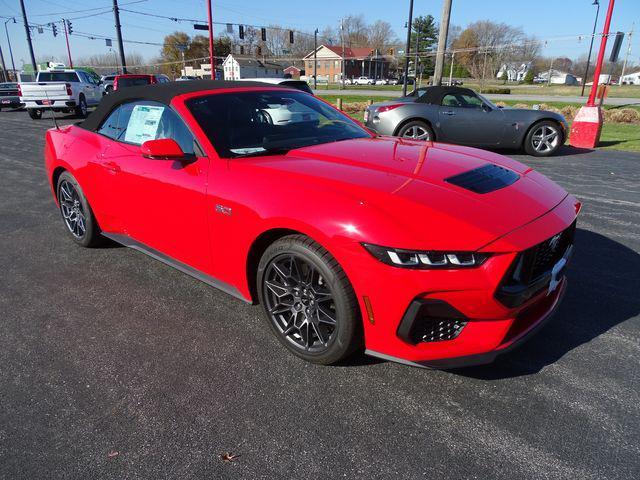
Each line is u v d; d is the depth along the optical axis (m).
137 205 3.26
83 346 2.70
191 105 3.01
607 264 3.64
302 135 3.14
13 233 4.63
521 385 2.28
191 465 1.86
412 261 1.96
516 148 8.97
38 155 9.25
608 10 9.30
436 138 9.04
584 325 2.78
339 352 2.31
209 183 2.67
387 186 2.24
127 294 3.31
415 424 2.05
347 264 2.08
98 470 1.85
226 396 2.26
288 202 2.29
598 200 5.47
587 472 1.79
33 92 16.28
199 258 2.94
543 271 2.24
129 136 3.40
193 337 2.76
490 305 2.00
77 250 4.17
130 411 2.17
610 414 2.08
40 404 2.22
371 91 37.69
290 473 1.82
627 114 15.18
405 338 2.08
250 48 81.44
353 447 1.94
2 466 1.88
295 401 2.21
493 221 2.07
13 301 3.24
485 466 1.83
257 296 2.76
